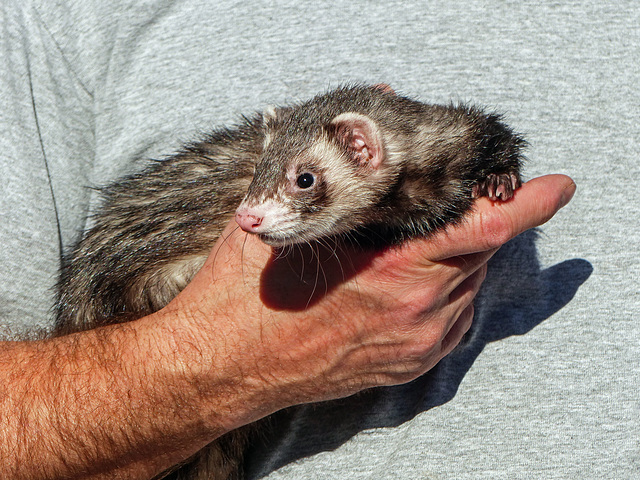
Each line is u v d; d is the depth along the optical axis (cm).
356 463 84
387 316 82
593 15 87
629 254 85
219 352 82
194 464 88
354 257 82
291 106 88
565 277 85
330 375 83
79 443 81
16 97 88
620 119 86
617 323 84
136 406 82
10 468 81
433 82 88
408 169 85
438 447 83
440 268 82
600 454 82
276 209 84
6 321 87
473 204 83
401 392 85
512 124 87
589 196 85
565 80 87
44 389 82
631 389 83
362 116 85
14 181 87
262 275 83
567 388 83
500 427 83
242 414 83
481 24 88
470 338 85
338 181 85
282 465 86
